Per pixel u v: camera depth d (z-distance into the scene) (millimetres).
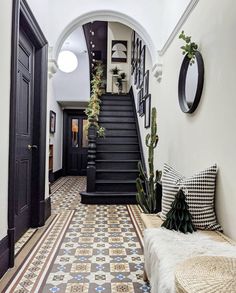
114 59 8992
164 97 3461
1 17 1835
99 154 5367
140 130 5645
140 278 1902
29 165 3023
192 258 1197
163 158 3471
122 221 3355
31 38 2912
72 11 3648
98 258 2236
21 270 2006
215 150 1898
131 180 4766
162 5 3639
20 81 2678
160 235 1619
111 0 3697
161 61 3619
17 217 2619
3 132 1904
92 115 4859
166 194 2008
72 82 7004
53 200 4652
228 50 1729
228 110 1714
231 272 1044
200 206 1789
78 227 3094
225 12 1776
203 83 2135
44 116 3260
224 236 1643
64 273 1967
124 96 7617
